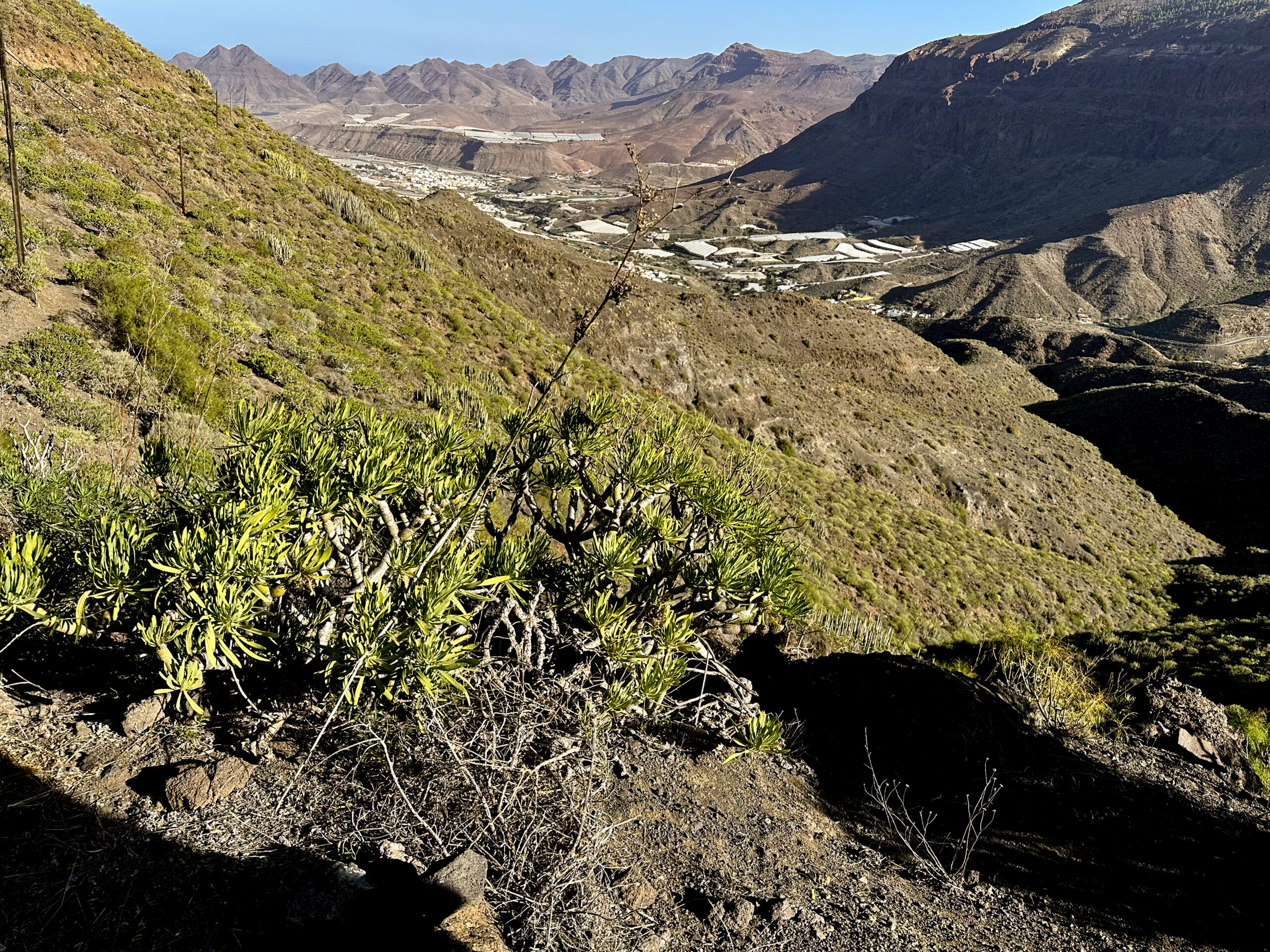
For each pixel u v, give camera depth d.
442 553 3.16
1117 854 3.85
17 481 3.22
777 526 4.00
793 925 2.68
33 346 8.11
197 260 15.21
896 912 2.95
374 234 27.22
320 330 15.88
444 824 2.55
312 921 2.06
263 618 2.94
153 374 8.70
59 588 2.81
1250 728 7.26
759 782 3.73
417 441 4.03
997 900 3.24
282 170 27.41
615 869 2.71
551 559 3.64
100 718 2.81
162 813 2.41
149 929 1.98
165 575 2.64
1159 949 3.13
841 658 5.20
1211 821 4.46
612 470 3.93
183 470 3.64
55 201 13.66
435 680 2.69
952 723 4.55
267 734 2.83
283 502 2.80
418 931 2.05
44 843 2.18
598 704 3.26
